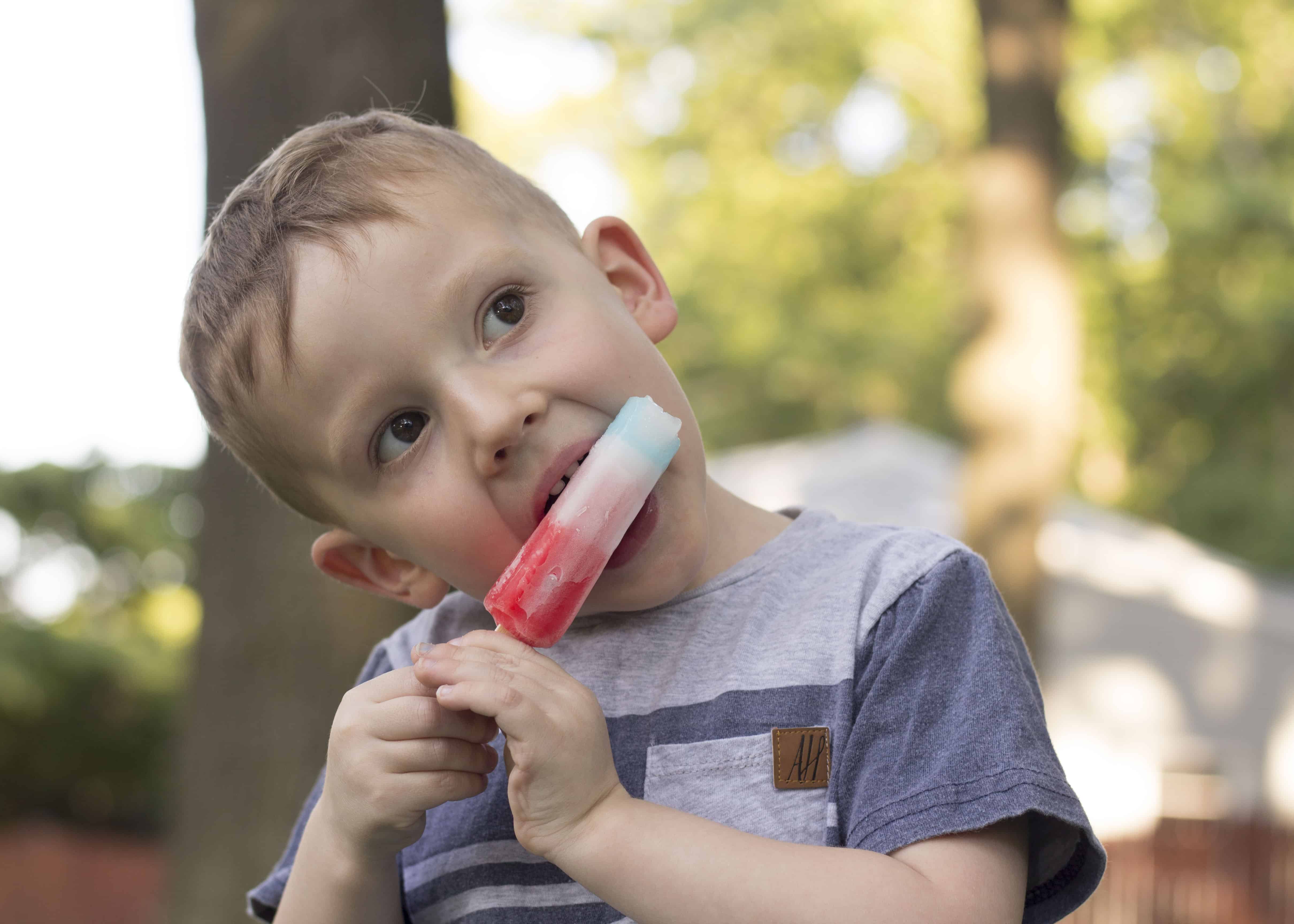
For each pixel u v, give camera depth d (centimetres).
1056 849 150
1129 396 1939
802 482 1202
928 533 170
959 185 1980
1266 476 1953
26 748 1442
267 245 160
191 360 171
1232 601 1153
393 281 154
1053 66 809
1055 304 791
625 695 167
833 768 153
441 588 187
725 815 155
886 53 1997
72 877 1330
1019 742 145
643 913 138
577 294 164
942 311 2097
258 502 386
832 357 2112
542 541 148
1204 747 1143
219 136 379
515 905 167
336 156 168
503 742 178
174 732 1498
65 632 1509
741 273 2173
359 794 150
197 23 392
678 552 162
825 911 135
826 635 160
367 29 367
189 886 382
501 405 151
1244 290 1872
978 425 786
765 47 2089
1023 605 764
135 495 1628
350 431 157
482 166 173
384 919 163
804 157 2173
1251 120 1945
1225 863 1103
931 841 142
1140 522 1995
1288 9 1836
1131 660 1150
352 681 374
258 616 379
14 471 1554
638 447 150
